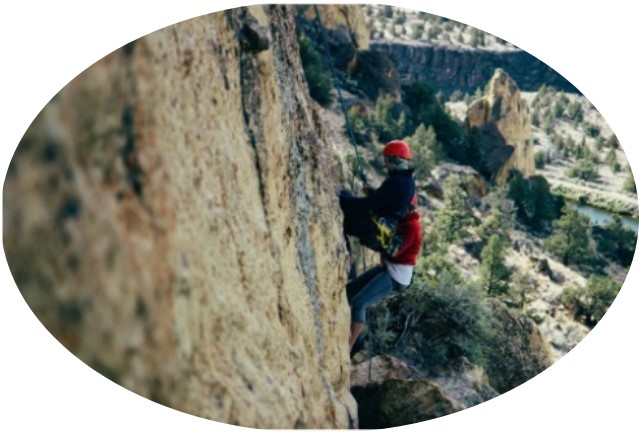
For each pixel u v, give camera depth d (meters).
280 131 6.20
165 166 4.82
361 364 6.72
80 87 4.75
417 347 6.78
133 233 4.61
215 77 5.51
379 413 6.41
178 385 4.86
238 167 5.59
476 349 6.72
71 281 4.64
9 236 4.73
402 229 6.89
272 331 5.64
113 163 4.59
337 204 6.93
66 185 4.60
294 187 6.36
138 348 4.68
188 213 4.96
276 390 5.50
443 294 6.92
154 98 4.83
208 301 5.06
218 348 5.15
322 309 6.39
